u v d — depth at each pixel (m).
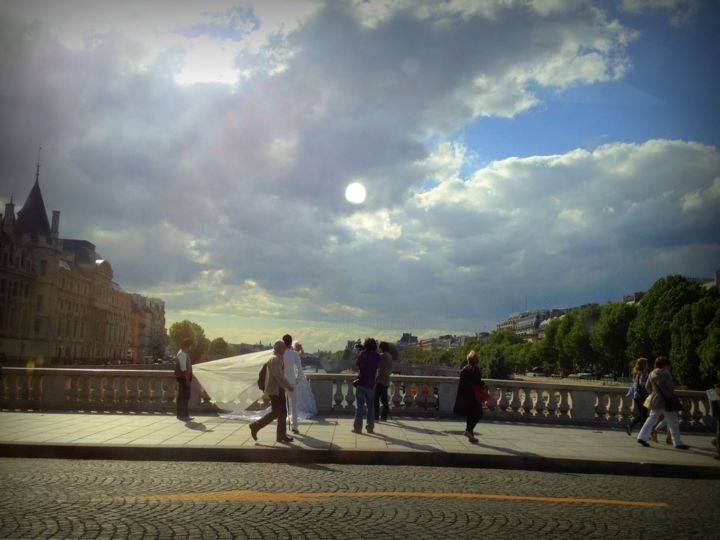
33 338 118.75
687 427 18.27
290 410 16.39
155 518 7.16
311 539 6.49
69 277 134.88
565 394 18.72
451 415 18.61
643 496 9.45
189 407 18.16
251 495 8.46
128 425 15.05
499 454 11.97
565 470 11.80
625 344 102.38
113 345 165.50
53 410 18.12
